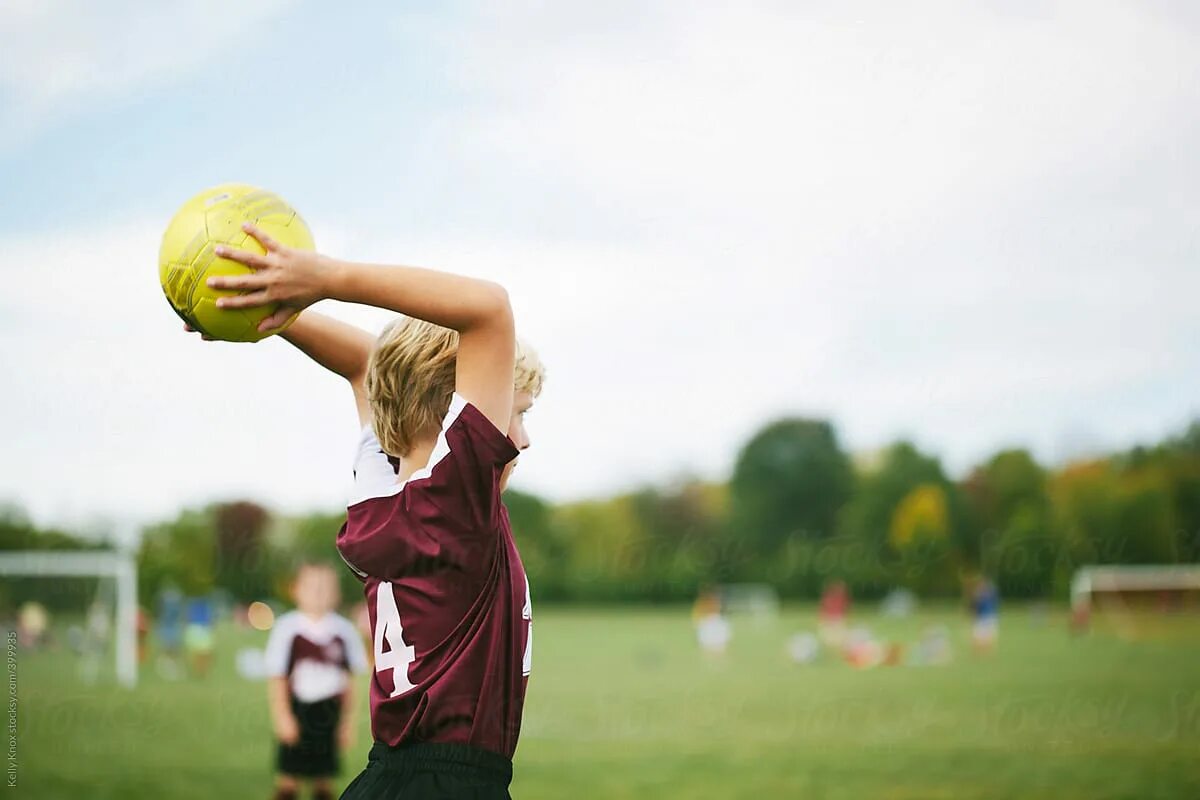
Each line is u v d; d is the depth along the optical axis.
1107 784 6.21
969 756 7.20
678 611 35.94
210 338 1.79
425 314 1.70
